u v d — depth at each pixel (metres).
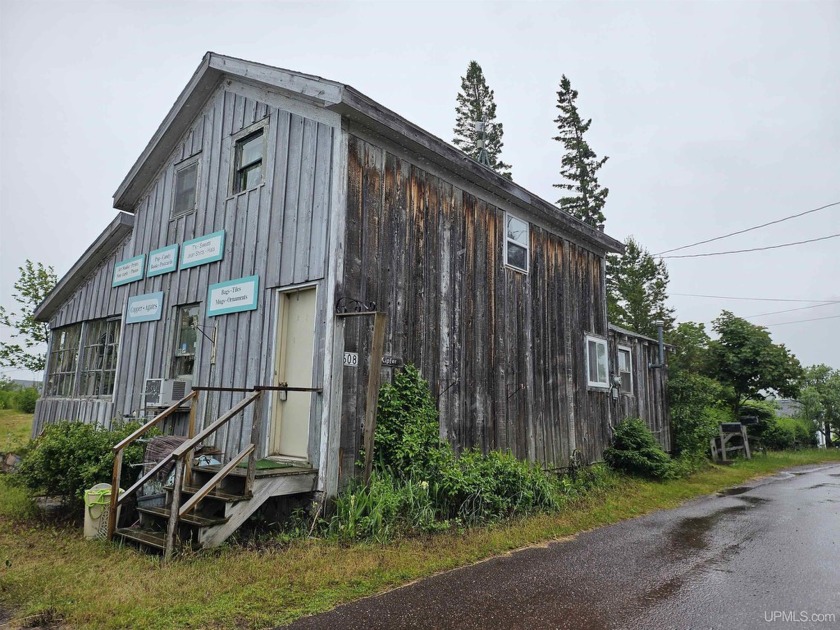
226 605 4.10
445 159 8.43
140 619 3.84
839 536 6.68
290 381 7.12
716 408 21.16
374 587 4.61
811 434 27.16
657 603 4.37
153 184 10.64
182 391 8.56
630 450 11.71
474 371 8.88
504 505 7.26
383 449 6.98
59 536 6.08
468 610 4.18
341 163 6.97
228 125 8.94
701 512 8.30
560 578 4.97
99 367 11.32
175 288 9.34
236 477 5.94
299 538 5.81
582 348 11.88
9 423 18.03
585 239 12.46
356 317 6.98
